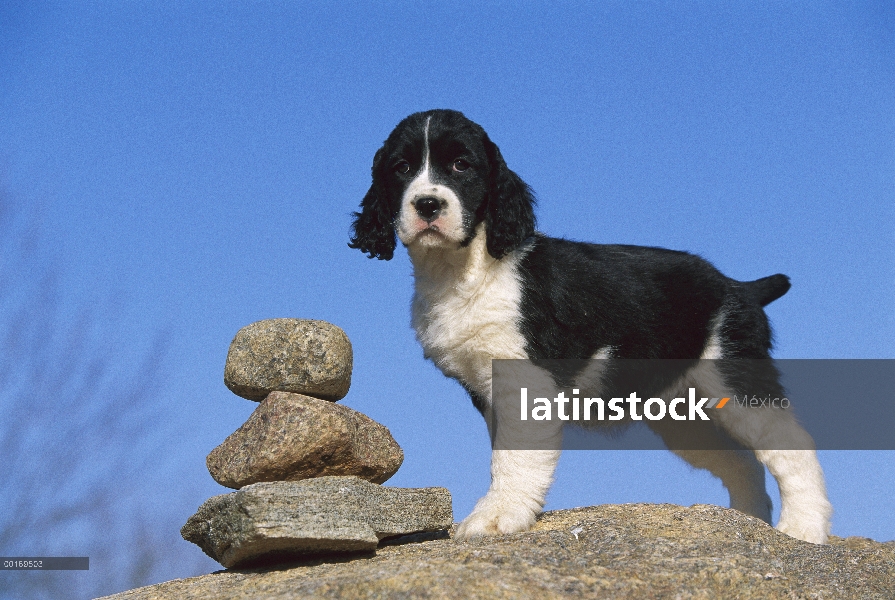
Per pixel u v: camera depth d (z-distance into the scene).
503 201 1.67
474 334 1.66
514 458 1.63
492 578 1.45
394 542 1.65
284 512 1.52
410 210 1.65
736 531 1.62
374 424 1.64
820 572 1.55
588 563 1.50
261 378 1.63
